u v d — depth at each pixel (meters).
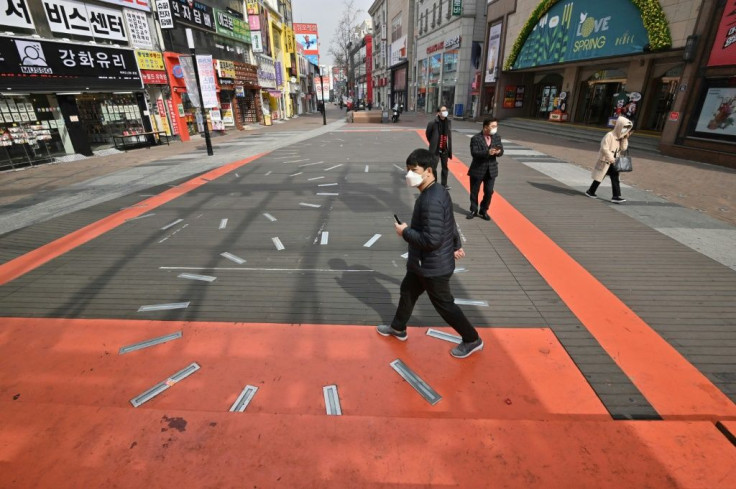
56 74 12.67
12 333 3.43
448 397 2.64
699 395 2.65
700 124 11.59
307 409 2.55
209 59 15.91
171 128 18.59
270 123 29.73
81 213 6.95
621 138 6.96
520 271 4.52
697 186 8.54
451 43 34.41
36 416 2.38
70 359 3.07
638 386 2.73
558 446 2.15
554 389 2.71
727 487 1.91
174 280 4.38
